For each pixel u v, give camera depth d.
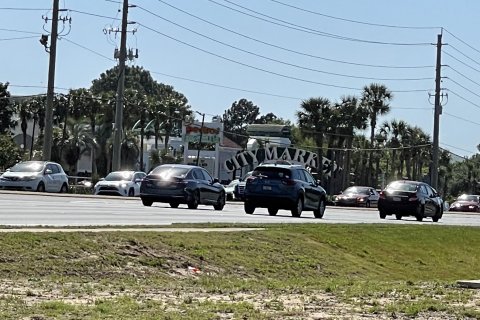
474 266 31.28
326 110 101.00
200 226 26.78
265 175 39.66
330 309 13.69
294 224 30.39
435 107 75.44
